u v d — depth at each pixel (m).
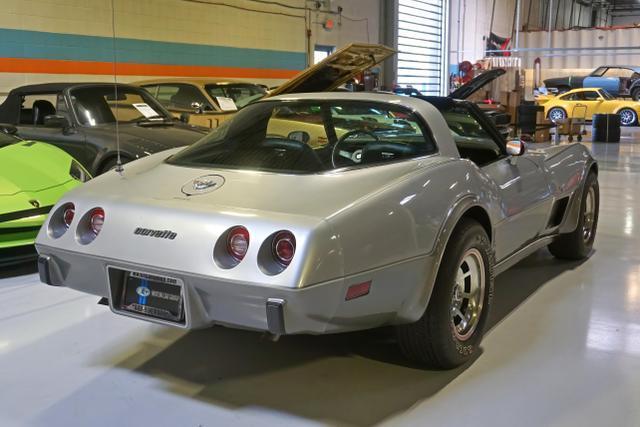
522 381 2.31
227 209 1.99
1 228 3.38
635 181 7.49
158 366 2.48
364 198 2.04
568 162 3.71
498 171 2.92
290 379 2.36
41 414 2.11
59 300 3.27
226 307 1.95
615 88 18.30
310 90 5.89
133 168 2.61
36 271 3.81
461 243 2.32
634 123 16.33
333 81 5.93
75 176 4.04
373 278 1.98
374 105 2.63
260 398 2.21
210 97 7.33
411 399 2.19
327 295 1.86
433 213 2.19
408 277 2.10
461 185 2.38
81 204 2.26
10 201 3.49
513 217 2.88
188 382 2.34
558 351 2.58
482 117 3.12
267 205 2.00
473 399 2.18
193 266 1.93
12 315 3.04
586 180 3.83
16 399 2.21
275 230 1.86
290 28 11.75
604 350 2.58
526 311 3.06
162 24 9.19
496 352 2.57
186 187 2.24
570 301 3.20
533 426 2.00
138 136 5.03
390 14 14.70
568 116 16.61
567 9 26.52
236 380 2.36
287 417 2.08
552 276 3.65
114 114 5.52
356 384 2.31
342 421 2.05
